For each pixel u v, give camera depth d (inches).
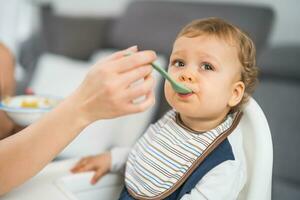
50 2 94.4
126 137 50.5
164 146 26.0
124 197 27.0
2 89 34.6
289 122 45.4
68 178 27.5
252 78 25.7
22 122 27.9
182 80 23.2
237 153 23.9
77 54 74.4
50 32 79.7
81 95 18.1
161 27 58.3
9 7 89.3
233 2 62.5
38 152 18.8
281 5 57.9
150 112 51.1
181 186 24.3
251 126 23.8
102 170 29.1
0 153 18.9
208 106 23.2
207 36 23.9
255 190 22.1
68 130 18.6
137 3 65.8
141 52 17.9
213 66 23.2
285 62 48.5
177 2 60.1
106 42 71.4
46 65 66.2
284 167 43.4
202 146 24.3
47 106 30.4
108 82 17.0
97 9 85.0
